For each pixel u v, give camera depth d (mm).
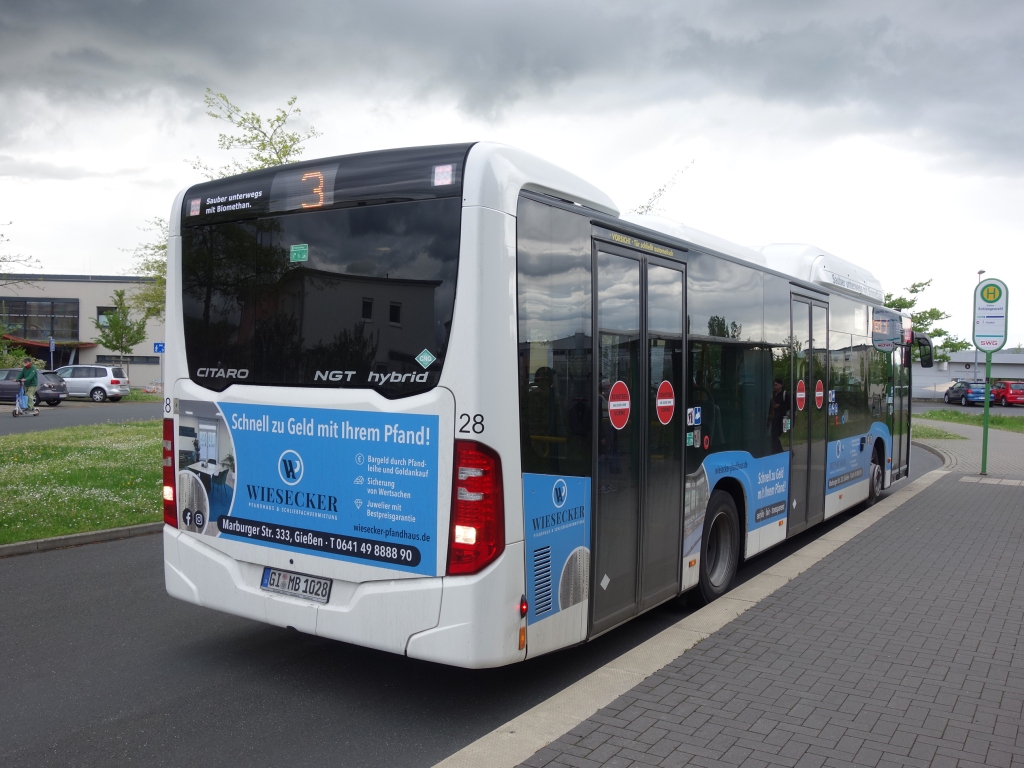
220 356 5164
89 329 59938
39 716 4625
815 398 9172
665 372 5871
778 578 7645
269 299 4941
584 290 4898
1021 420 34781
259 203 5000
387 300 4449
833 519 11211
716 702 4676
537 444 4445
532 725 4375
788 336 8359
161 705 4797
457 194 4262
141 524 9531
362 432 4500
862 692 4836
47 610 6648
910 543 9141
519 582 4289
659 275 5801
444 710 4762
